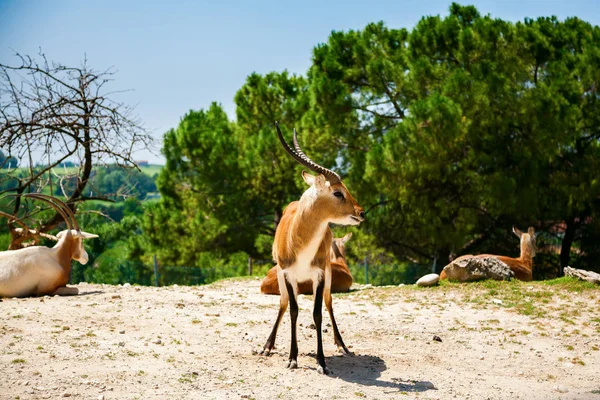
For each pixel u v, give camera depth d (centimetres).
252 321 934
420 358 770
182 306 1028
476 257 1270
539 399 630
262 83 2970
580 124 1975
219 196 2662
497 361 771
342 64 2303
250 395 599
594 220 2075
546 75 2103
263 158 2659
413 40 2148
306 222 682
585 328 926
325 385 641
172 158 2648
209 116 2912
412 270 1905
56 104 1367
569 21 2253
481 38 2066
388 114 2339
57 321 869
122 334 820
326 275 771
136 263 1972
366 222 2214
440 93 2019
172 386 616
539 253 2275
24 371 638
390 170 1919
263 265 2722
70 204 1441
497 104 1945
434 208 2069
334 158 2389
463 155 2045
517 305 1052
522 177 1959
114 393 587
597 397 638
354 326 926
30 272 1073
